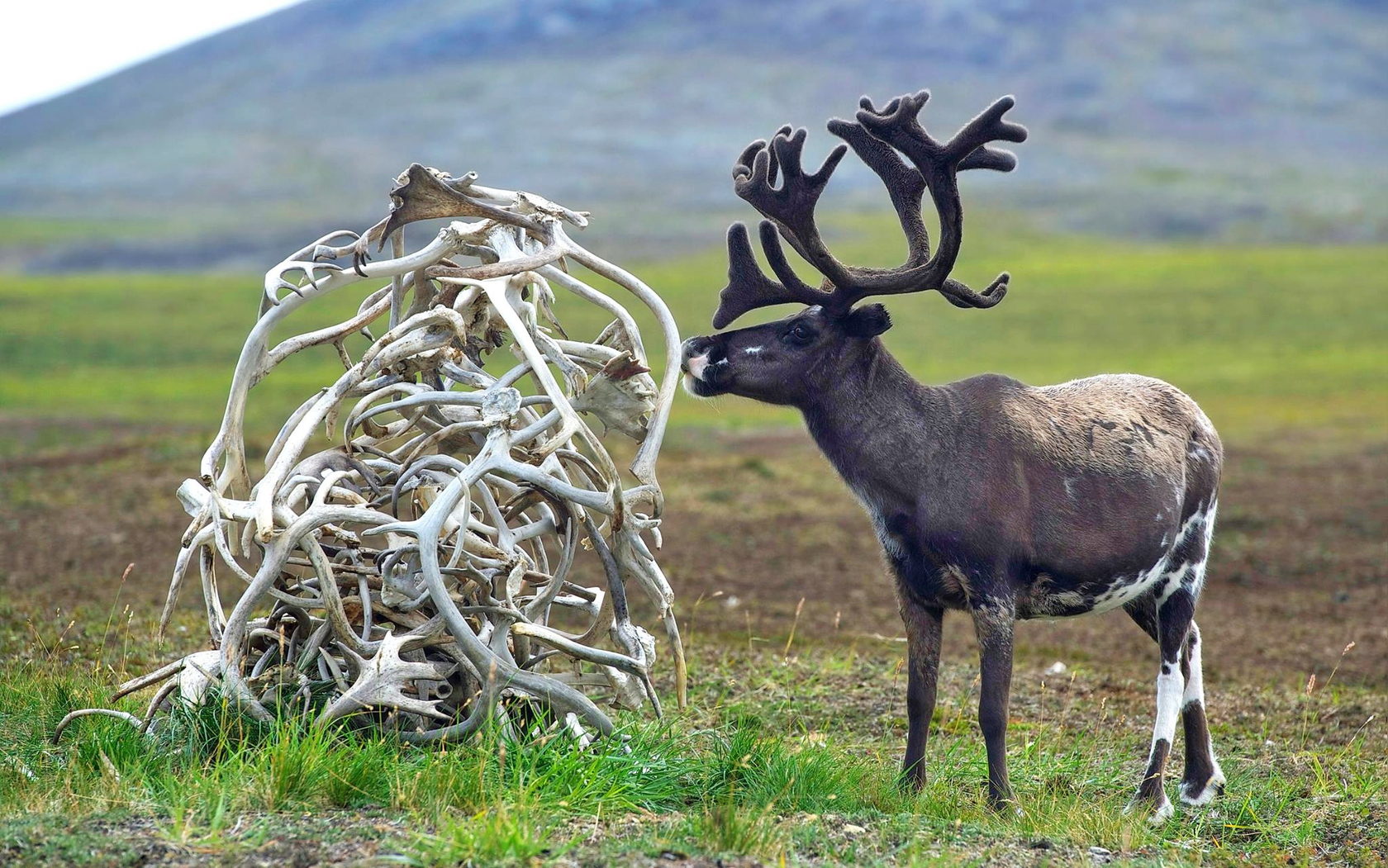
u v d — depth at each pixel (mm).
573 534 14609
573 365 15070
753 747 13977
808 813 12969
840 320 15133
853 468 15188
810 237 15102
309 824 11273
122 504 35906
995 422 15039
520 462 14766
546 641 13250
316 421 14094
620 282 15086
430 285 15258
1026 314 107812
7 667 17484
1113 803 14938
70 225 199375
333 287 14492
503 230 15125
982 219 190250
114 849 10586
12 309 107625
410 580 13578
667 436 55625
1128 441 15523
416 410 14734
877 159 15352
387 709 13492
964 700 19312
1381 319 105750
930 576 14930
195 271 163625
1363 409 68625
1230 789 15812
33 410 62031
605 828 11906
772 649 22719
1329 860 13266
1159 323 104688
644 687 14359
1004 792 14289
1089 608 15477
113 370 80812
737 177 15578
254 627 14219
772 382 15203
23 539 31000
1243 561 34062
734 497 40969
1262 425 63125
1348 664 23672
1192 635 16078
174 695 13836
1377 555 34781
